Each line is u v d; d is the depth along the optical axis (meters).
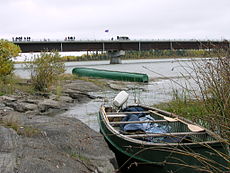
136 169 6.18
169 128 7.89
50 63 18.22
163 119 8.40
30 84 18.78
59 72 18.97
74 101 16.97
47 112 13.87
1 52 18.77
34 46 52.72
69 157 6.23
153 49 57.28
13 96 15.20
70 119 9.28
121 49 62.81
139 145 5.96
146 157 5.83
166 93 18.53
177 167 5.46
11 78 19.72
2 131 7.02
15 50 19.88
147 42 57.88
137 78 25.77
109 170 5.98
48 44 53.47
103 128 8.32
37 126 7.91
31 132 7.22
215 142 5.39
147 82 25.61
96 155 6.59
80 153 6.57
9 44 19.59
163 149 5.56
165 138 6.50
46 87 17.73
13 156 5.74
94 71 29.58
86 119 12.49
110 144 7.40
